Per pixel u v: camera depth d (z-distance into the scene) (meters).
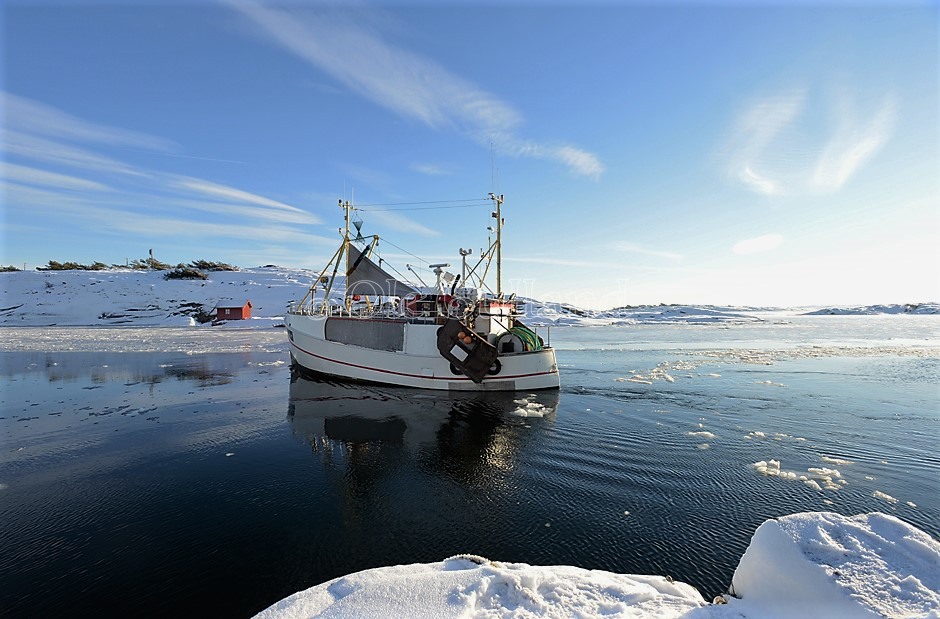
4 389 15.55
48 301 60.50
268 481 7.46
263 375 18.20
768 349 31.44
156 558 5.15
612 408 12.48
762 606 3.10
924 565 2.89
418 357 14.74
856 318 114.81
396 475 7.71
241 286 71.25
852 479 7.39
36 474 7.77
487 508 6.38
